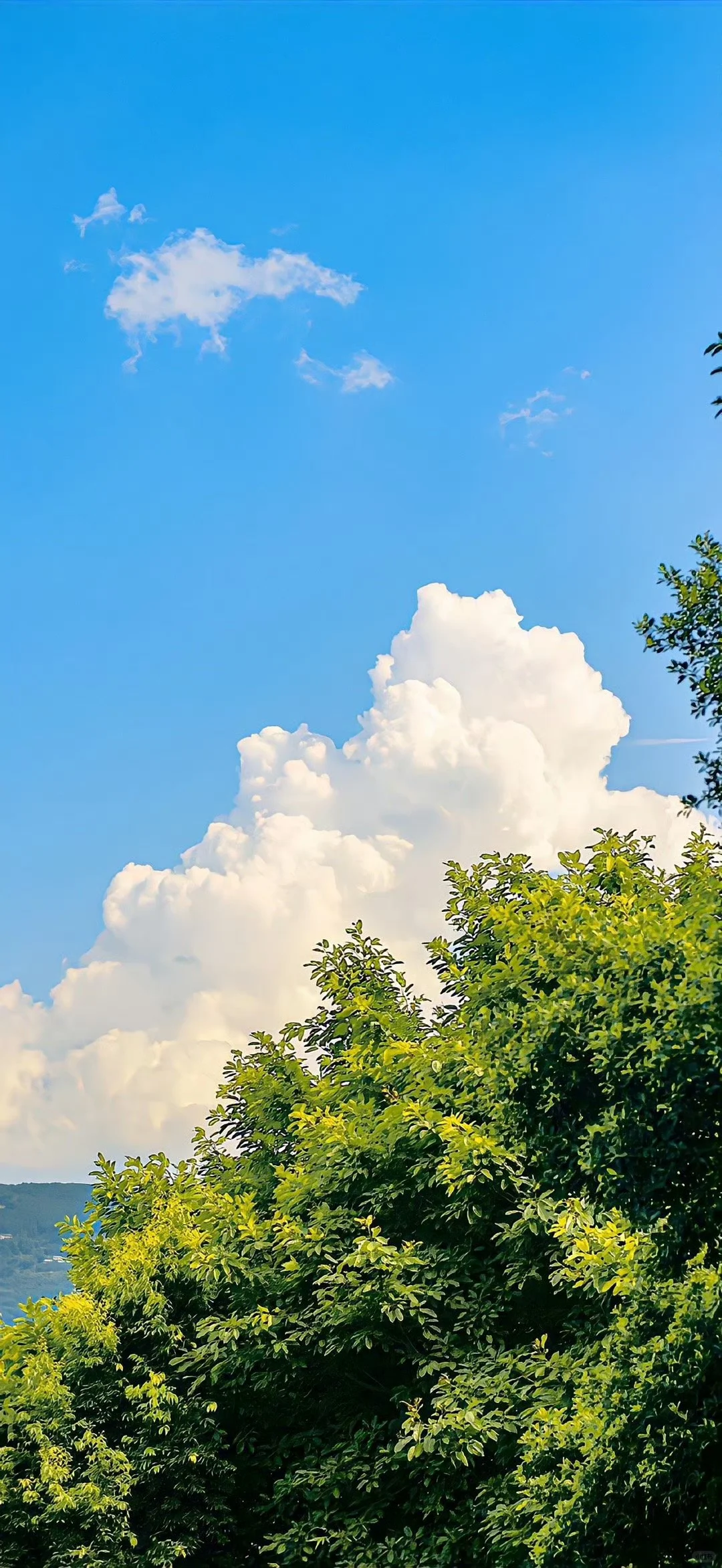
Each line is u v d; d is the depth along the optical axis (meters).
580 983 8.86
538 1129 9.39
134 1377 16.00
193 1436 15.18
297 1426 15.67
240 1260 15.14
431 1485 13.66
